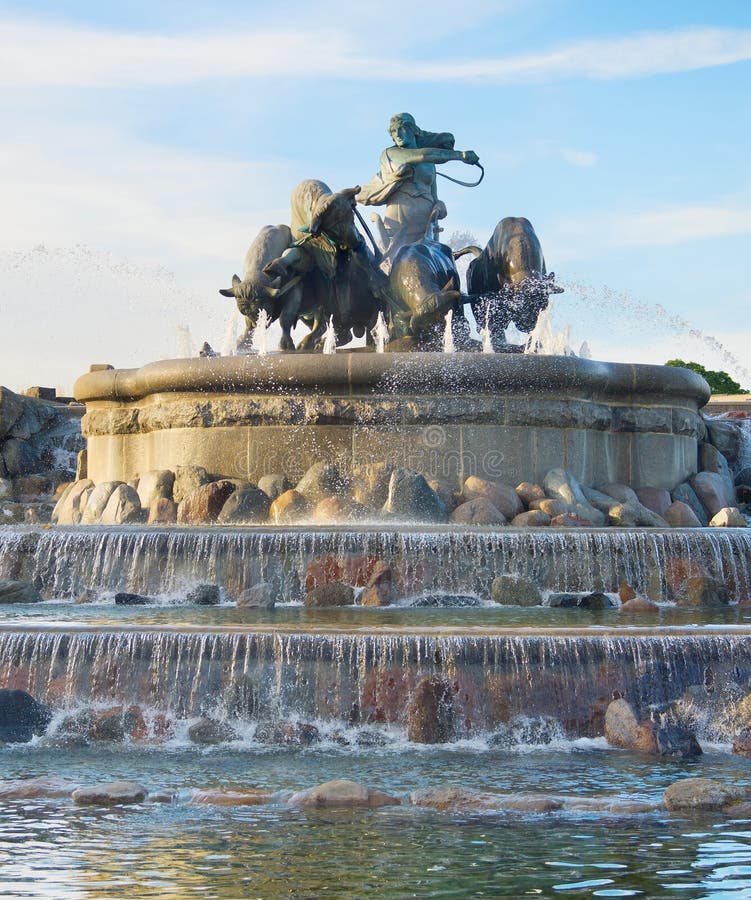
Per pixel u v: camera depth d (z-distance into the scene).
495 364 22.41
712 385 54.97
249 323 25.41
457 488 22.34
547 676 12.48
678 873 8.05
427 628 13.05
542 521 20.94
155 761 11.47
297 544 17.42
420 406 22.44
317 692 12.57
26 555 18.06
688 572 17.61
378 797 9.91
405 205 27.75
